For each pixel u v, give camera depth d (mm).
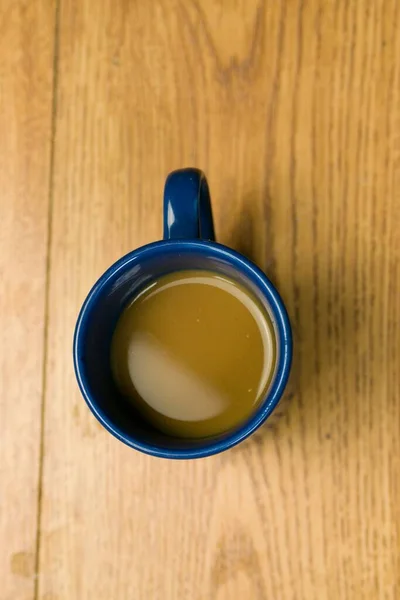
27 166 525
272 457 498
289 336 414
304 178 507
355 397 495
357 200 503
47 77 528
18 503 511
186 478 503
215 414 439
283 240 506
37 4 530
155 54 522
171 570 500
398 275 497
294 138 510
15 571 508
